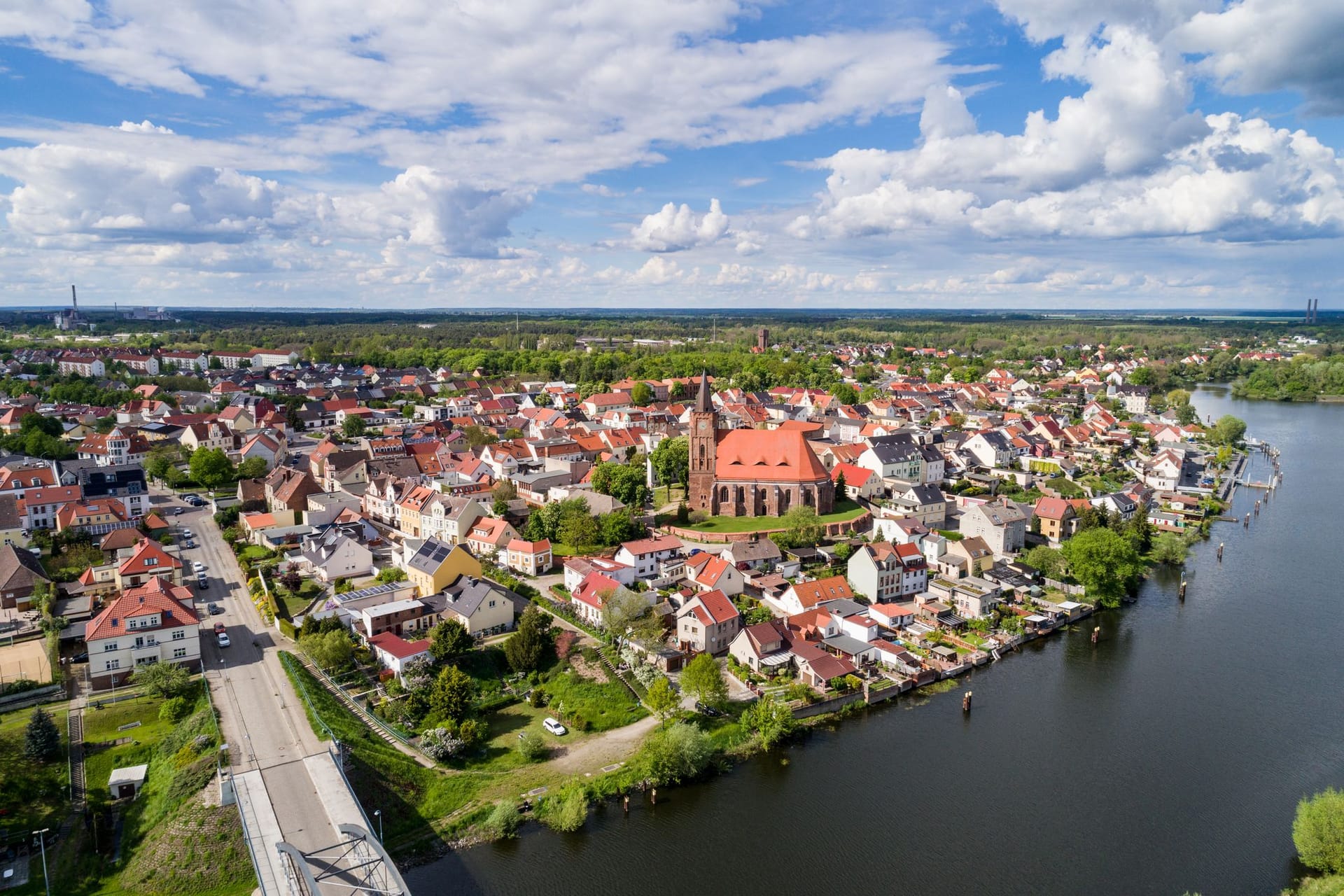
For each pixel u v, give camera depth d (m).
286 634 127.62
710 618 125.69
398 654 117.25
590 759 101.38
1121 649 134.50
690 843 88.56
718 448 188.38
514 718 111.00
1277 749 106.25
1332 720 112.94
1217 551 182.00
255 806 83.88
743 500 183.50
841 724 111.38
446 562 140.50
